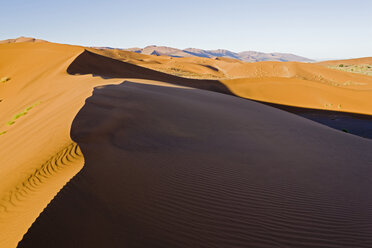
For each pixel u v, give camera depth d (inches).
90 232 140.8
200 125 439.2
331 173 294.2
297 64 3939.5
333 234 174.6
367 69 4347.9
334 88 1782.7
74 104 476.7
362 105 1513.3
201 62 5236.2
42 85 1013.8
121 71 1539.1
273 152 346.9
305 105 1528.1
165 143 327.6
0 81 1278.3
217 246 146.8
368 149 448.5
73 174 206.4
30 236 130.2
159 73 1812.3
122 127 358.9
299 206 207.0
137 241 140.3
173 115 472.4
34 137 351.6
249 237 159.0
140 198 185.0
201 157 292.2
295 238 164.6
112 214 160.6
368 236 176.9
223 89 1721.2
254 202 204.1
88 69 1341.0
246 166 281.9
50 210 153.3
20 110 755.4
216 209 186.2
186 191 207.0
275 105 1489.9
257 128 480.7
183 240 147.4
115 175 214.8
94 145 281.7
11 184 215.0
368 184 276.2
